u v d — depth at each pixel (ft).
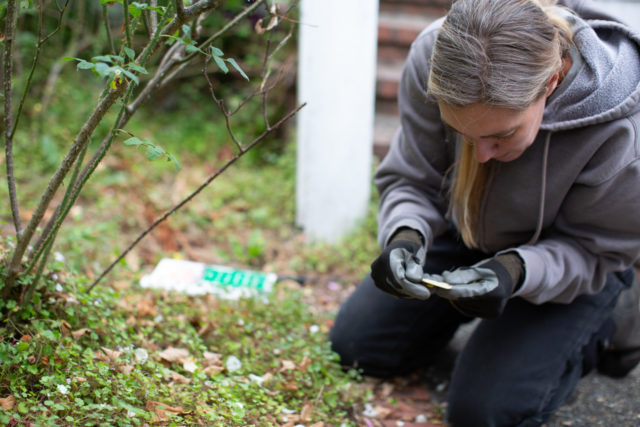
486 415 6.36
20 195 10.88
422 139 6.64
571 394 7.41
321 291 9.68
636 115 5.58
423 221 6.34
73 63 14.05
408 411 7.02
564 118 5.61
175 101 16.35
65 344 5.58
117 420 4.93
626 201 5.69
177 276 8.71
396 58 15.15
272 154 14.16
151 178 12.69
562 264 6.00
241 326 7.55
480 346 6.70
